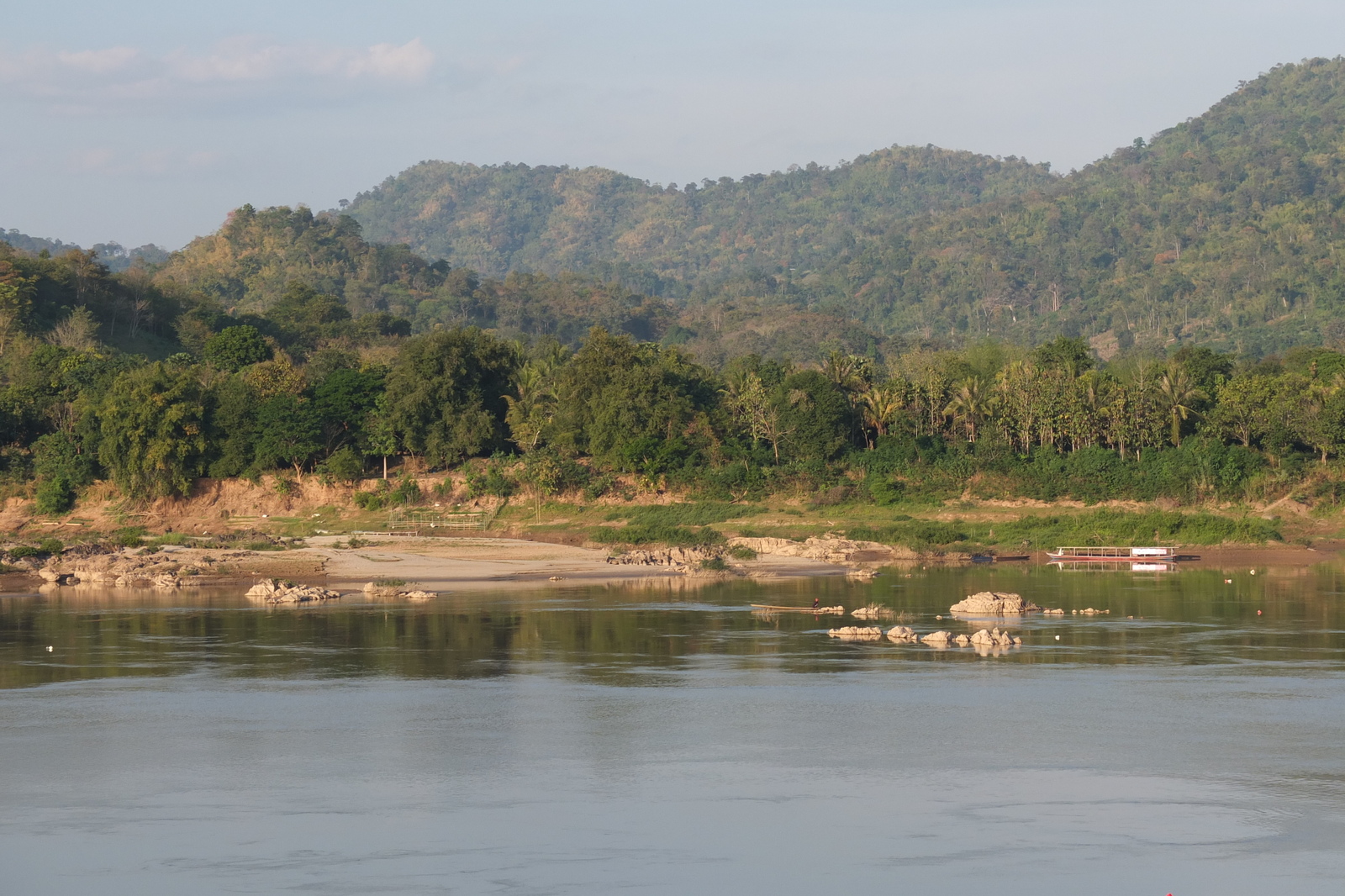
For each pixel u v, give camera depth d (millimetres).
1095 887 34656
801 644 77750
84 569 120625
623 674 67438
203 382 168500
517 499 156750
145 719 56438
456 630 84625
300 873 35844
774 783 45250
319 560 127625
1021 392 164250
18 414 164125
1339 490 149000
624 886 34781
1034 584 113750
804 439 160750
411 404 160500
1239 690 62375
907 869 36125
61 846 38312
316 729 54312
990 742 51438
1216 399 171750
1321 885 34844
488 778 46062
